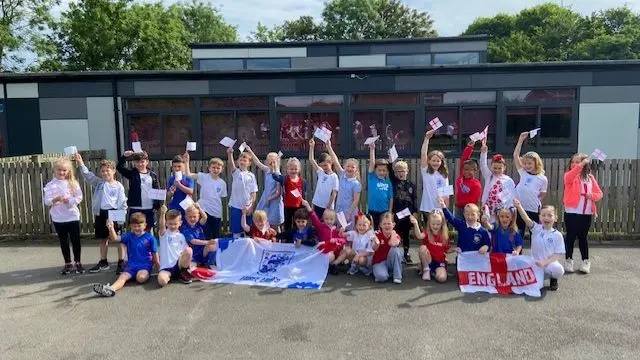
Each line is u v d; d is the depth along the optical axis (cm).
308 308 495
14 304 512
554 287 540
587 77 1281
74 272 627
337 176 693
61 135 1398
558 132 1298
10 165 820
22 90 1395
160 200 638
